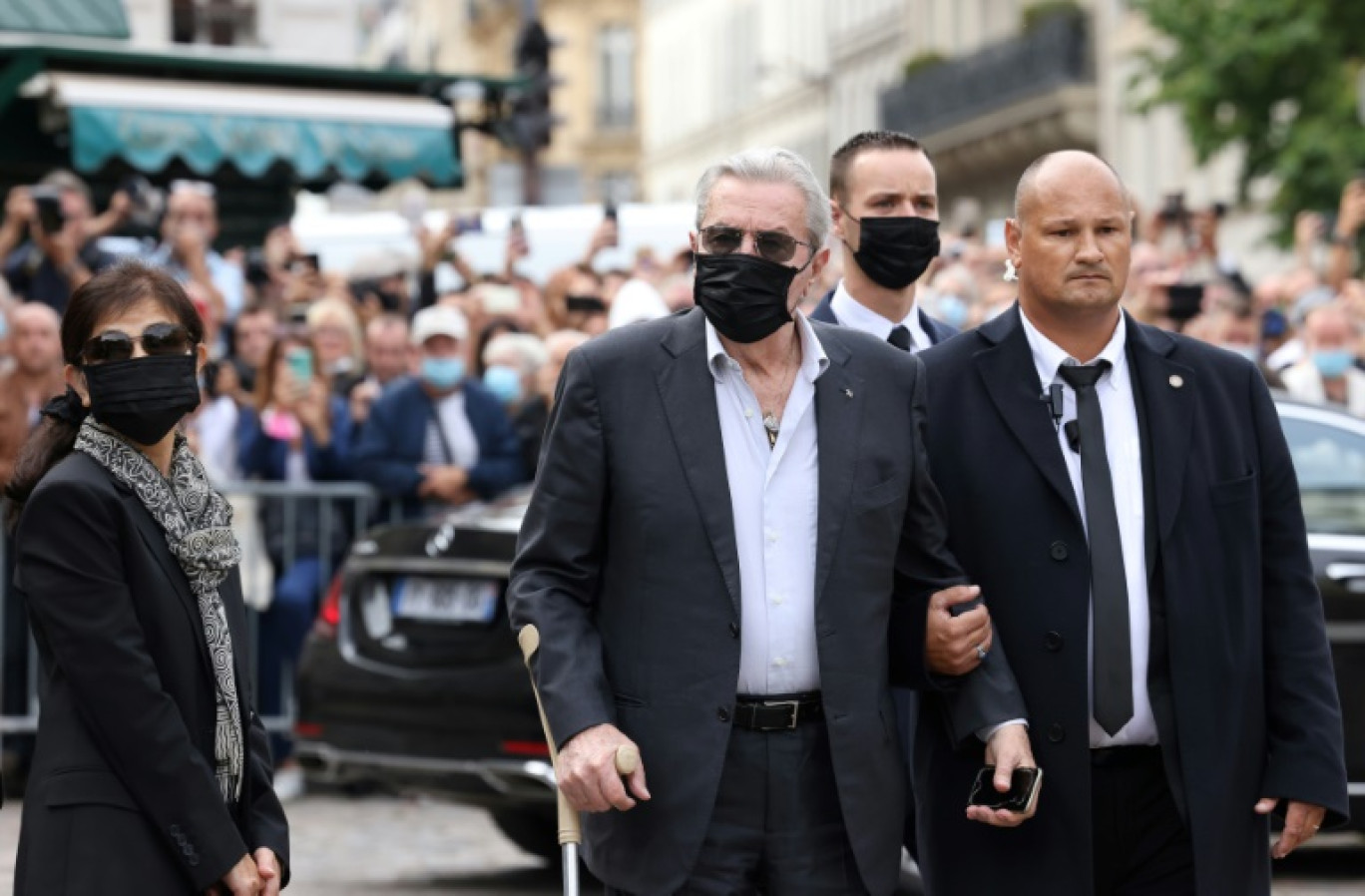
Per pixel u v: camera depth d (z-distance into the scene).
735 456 4.79
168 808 4.42
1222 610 5.07
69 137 16.75
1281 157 26.94
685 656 4.69
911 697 5.96
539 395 11.39
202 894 4.49
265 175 16.86
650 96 74.06
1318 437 8.99
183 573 4.56
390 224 16.88
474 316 13.05
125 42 17.52
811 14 58.16
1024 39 41.38
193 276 12.91
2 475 10.44
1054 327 5.16
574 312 13.06
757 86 62.72
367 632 8.84
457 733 8.50
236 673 4.63
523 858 9.23
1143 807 5.10
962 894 5.09
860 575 4.76
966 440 5.16
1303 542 5.19
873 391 4.88
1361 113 25.73
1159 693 5.04
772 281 4.70
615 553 4.79
